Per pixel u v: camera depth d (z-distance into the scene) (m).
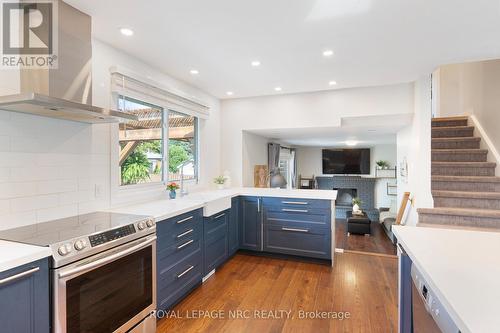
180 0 1.71
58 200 1.92
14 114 1.66
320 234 3.32
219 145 4.48
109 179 2.36
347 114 3.88
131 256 1.77
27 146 1.73
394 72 3.15
